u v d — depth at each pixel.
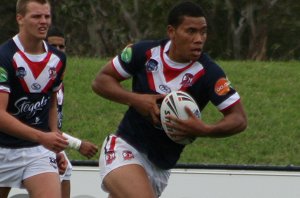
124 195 17.03
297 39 71.75
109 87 17.42
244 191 22.70
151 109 16.80
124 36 69.88
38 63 18.38
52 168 18.67
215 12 72.12
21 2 18.28
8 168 18.72
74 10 67.12
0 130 17.94
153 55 17.16
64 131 33.06
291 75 40.59
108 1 69.88
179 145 17.53
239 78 39.66
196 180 22.83
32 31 18.16
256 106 35.47
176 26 16.72
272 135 32.38
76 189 22.98
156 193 18.08
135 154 17.42
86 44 69.88
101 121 33.91
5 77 18.02
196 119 16.56
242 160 30.58
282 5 71.12
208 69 17.09
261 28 70.00
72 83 38.38
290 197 22.59
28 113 18.50
